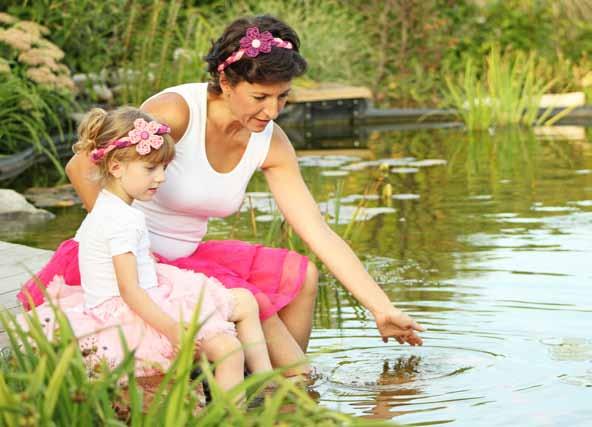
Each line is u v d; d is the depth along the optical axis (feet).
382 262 20.49
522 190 28.25
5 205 26.22
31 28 34.30
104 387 10.28
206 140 14.64
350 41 50.44
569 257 20.44
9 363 11.91
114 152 13.62
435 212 25.46
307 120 46.21
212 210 15.08
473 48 51.67
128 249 13.29
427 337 15.79
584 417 12.42
